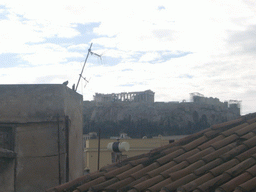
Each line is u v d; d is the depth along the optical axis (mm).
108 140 31812
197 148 5664
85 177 5809
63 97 10398
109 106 110688
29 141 10156
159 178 5023
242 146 5176
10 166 7730
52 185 9992
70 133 10961
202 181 4523
